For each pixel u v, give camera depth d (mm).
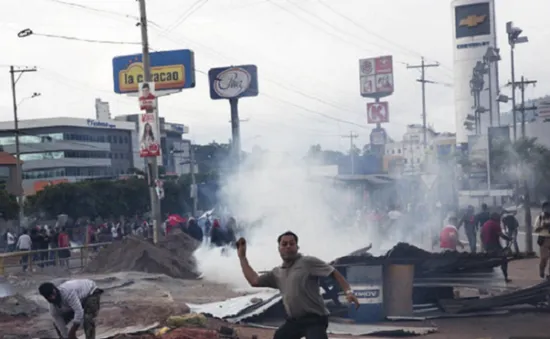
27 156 101312
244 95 45781
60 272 20641
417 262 12750
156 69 36938
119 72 37531
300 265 6367
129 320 10758
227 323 11250
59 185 63312
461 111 117250
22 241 24984
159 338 9367
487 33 117688
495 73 108625
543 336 10547
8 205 51719
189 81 36656
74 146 100438
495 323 11930
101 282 16516
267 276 6531
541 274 16156
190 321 10414
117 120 116500
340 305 12375
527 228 22969
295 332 6375
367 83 107375
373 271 12273
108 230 37625
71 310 8359
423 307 13320
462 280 13523
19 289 15664
